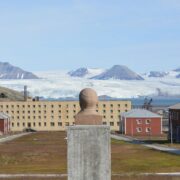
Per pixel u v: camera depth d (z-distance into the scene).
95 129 22.41
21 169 68.62
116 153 99.31
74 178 22.33
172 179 55.06
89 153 22.38
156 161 80.88
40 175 59.62
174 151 104.12
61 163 78.56
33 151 103.50
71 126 22.47
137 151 104.50
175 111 149.88
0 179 55.62
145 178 55.72
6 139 158.75
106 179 22.30
